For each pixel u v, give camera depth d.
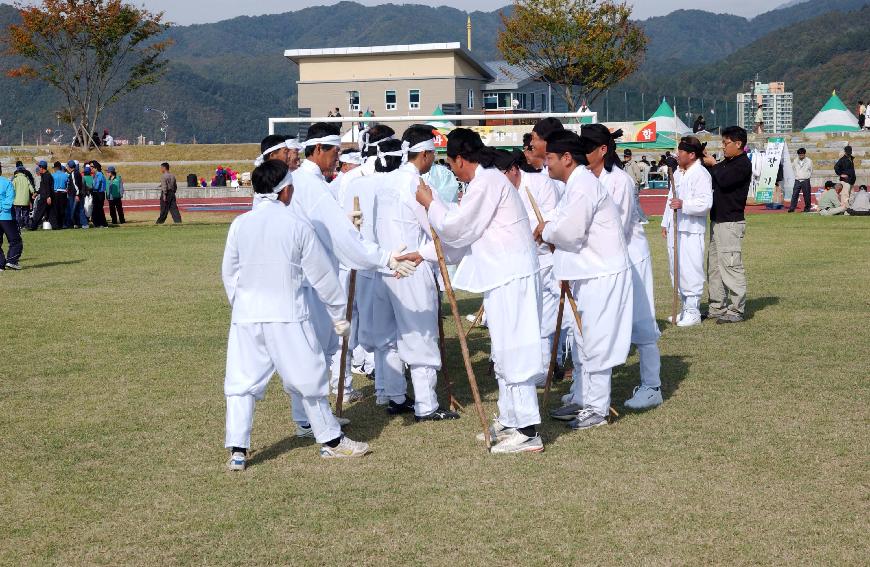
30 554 4.98
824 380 8.16
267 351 6.30
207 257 18.75
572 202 6.77
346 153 8.52
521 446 6.46
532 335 6.49
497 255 6.52
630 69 47.53
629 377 8.67
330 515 5.42
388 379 7.60
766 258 16.72
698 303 10.98
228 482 6.01
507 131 25.09
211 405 7.84
